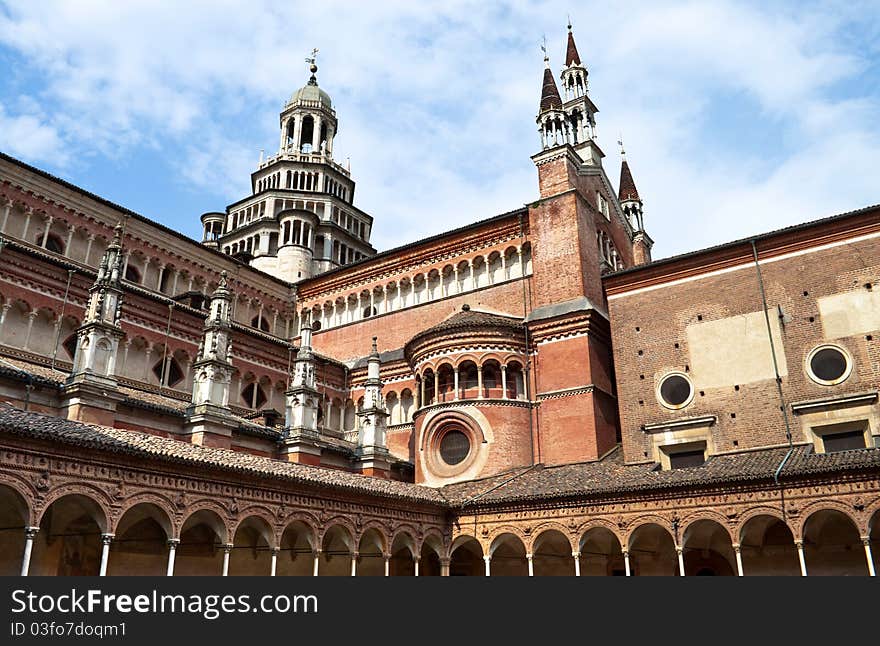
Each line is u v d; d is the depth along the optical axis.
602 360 46.91
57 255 47.56
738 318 39.41
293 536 35.94
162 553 31.33
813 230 38.09
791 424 36.06
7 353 37.75
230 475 27.56
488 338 47.41
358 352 59.16
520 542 40.03
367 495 33.62
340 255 79.19
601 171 58.31
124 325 43.59
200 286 57.97
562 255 49.41
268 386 52.25
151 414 34.81
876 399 33.81
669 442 39.34
